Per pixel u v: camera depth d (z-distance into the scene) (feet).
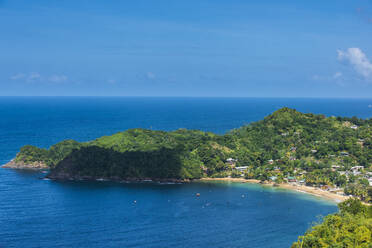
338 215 574.56
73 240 630.33
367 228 499.10
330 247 453.58
